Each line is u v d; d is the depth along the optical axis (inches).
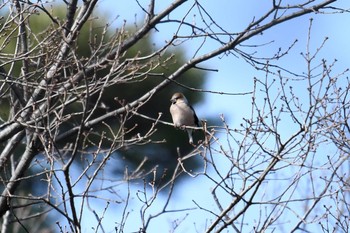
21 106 457.1
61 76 462.6
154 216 406.0
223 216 390.0
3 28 439.2
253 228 397.1
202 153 426.9
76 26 456.1
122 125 400.5
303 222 393.7
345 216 403.5
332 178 406.3
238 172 391.2
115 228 388.8
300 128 384.2
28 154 457.1
